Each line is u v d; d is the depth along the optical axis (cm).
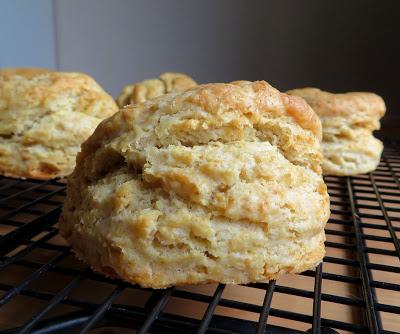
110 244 10
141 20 45
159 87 28
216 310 11
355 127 22
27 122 19
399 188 20
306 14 40
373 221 17
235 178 11
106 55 46
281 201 11
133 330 10
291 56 41
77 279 10
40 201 16
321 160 12
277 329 9
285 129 12
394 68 39
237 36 43
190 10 43
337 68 41
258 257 11
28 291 10
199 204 10
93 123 20
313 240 12
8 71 20
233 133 11
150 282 10
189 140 11
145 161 11
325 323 9
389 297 11
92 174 12
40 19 44
